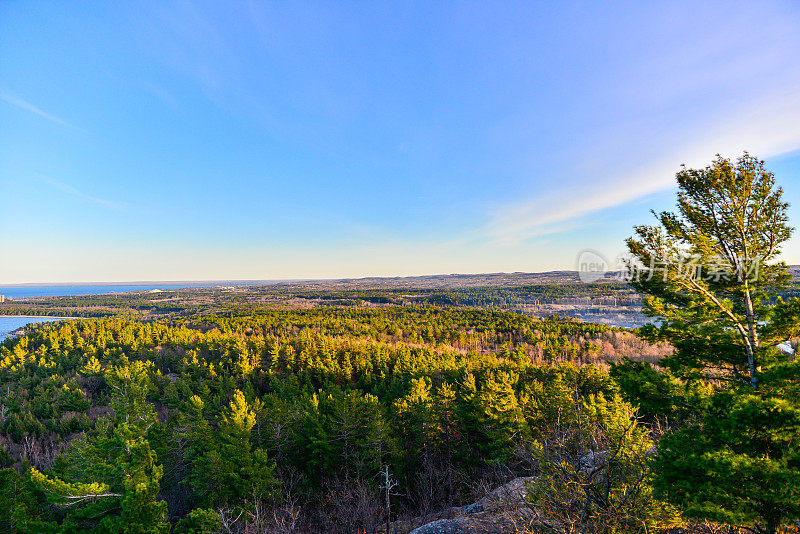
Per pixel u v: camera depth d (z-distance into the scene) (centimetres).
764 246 912
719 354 984
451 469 3133
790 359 877
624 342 10106
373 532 2131
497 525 1345
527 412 3038
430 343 10356
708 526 977
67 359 7638
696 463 804
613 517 991
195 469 2652
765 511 800
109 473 1612
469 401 3603
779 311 858
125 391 4278
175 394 5472
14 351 8312
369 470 2992
